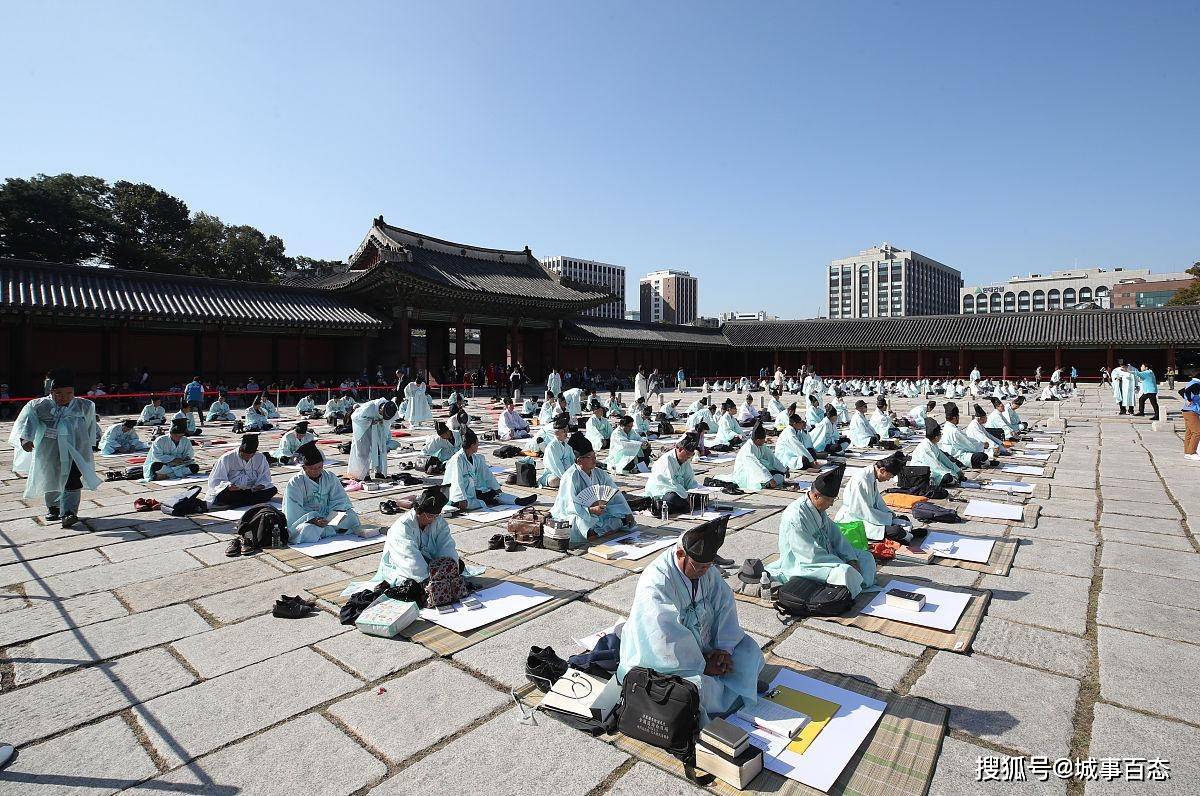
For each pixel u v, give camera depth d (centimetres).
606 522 827
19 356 2723
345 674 475
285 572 699
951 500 1023
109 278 3092
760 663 428
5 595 634
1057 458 1495
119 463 1444
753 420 2252
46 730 406
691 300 16088
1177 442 1789
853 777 354
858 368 6291
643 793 346
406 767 368
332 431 2083
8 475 1291
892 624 555
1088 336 5122
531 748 386
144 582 669
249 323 3278
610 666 454
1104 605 598
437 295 4009
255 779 358
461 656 500
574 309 4894
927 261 15400
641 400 2352
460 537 841
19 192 4459
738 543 818
